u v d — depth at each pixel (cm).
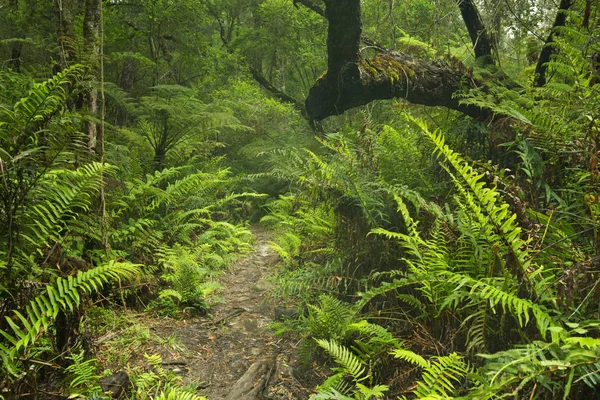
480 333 291
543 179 385
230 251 816
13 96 428
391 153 470
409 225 391
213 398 356
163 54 1435
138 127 932
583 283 263
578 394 234
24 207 327
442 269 330
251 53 1684
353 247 439
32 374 280
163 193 673
